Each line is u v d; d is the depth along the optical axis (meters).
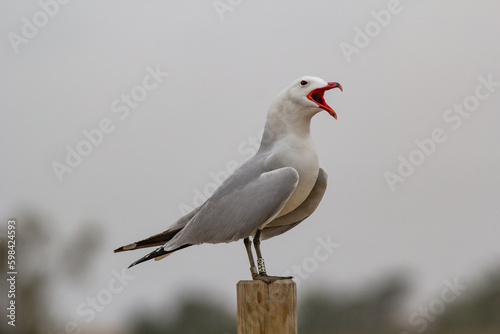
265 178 10.16
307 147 10.40
